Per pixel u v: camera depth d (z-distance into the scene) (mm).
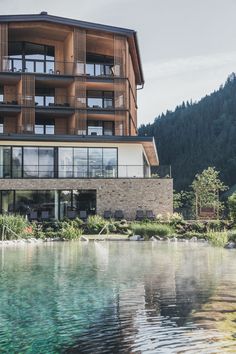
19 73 36062
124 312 7371
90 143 32500
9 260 13867
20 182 30781
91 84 37156
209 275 10812
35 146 31922
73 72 36719
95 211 31281
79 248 18344
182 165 88062
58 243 21125
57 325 6730
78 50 36812
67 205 31172
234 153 84625
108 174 32531
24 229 23547
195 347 5887
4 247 18844
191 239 22750
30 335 6332
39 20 36156
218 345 5941
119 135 34406
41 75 36281
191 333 6379
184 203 57344
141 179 31625
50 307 7664
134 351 5793
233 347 5871
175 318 7047
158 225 24547
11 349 5852
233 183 79688
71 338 6207
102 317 7117
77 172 32188
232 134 93562
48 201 31047
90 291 8891
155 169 34031
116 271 11492
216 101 113250
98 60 40781
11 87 38469
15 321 6918
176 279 10250
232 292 8766
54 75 36438
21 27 36438
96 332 6445
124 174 32750
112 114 36656
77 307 7664
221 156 84750
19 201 30781
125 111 36812
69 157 32250
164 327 6625
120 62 37312
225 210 44094
